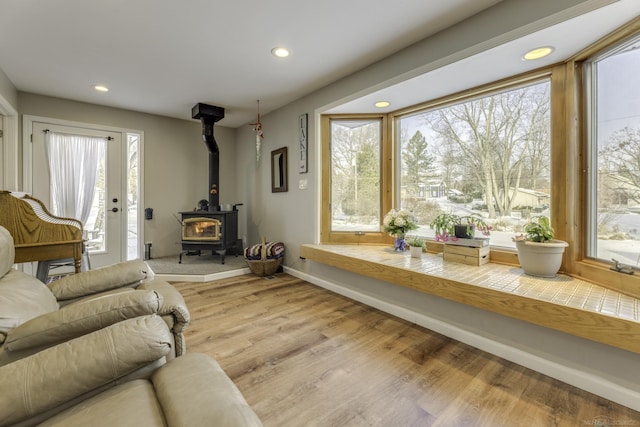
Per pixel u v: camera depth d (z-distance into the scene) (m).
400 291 2.49
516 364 1.78
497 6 1.85
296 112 3.62
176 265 3.86
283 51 2.45
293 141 3.68
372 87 2.66
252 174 4.60
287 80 3.03
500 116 2.42
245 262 4.06
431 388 1.56
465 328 2.05
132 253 4.26
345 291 2.99
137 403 0.83
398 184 3.22
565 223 2.04
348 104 2.98
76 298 1.62
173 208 4.43
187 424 0.71
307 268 3.52
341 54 2.50
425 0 1.83
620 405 1.43
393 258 2.67
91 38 2.23
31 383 0.79
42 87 3.18
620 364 1.44
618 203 1.73
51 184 3.49
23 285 1.30
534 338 1.73
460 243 2.45
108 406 0.81
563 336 1.62
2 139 3.14
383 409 1.40
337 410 1.39
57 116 3.50
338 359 1.83
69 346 0.89
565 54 1.93
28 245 2.04
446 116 2.79
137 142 4.14
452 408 1.41
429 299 2.28
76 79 2.98
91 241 3.76
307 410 1.39
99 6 1.86
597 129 1.86
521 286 1.82
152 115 4.21
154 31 2.15
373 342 2.04
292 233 3.77
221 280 3.51
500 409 1.41
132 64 2.66
